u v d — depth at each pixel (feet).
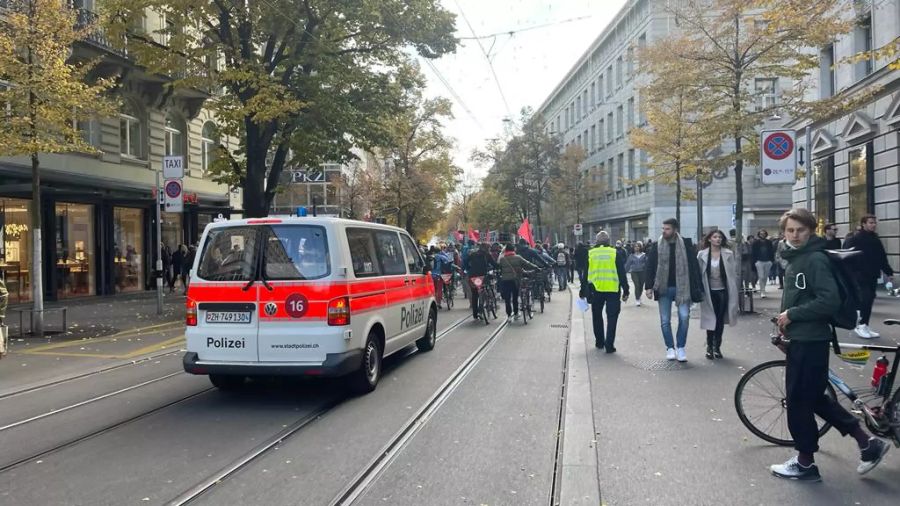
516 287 47.24
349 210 122.83
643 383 25.79
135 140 73.46
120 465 17.10
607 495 14.73
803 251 15.40
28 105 38.11
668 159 73.46
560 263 84.79
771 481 15.51
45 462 17.39
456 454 17.74
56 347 36.50
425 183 113.60
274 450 18.28
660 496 14.65
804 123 78.02
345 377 24.62
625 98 144.97
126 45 52.85
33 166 40.63
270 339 23.18
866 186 64.75
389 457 17.54
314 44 55.42
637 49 67.62
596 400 23.12
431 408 22.68
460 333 41.70
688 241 30.40
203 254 24.35
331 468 16.71
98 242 69.15
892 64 30.48
